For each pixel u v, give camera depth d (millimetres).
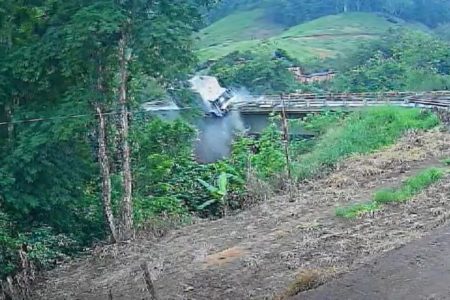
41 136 14062
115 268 13078
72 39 12906
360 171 17734
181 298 10727
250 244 13070
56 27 13773
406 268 9555
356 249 11344
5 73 14680
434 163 17281
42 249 13727
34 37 14578
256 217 15383
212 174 19578
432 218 12266
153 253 13547
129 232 14633
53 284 12695
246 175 19297
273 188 18547
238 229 14523
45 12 14492
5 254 12930
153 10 13578
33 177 14555
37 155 14453
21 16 14820
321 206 15148
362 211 13617
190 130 17328
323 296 9109
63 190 15055
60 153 15156
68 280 12836
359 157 19562
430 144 19531
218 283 11133
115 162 16344
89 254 14492
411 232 11586
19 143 14414
